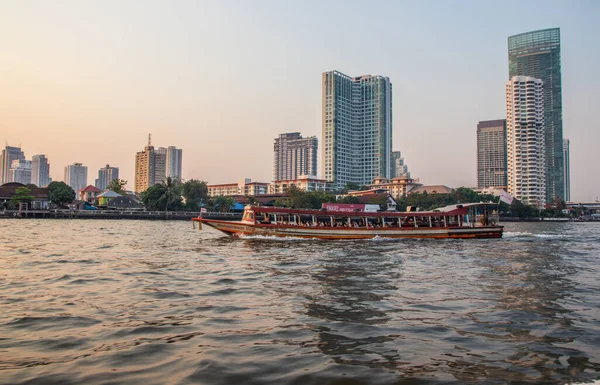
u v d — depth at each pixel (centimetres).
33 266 2030
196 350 881
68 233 4431
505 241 4003
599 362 840
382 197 11606
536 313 1215
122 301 1319
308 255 2603
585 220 16262
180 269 1991
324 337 977
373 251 2877
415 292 1501
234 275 1833
